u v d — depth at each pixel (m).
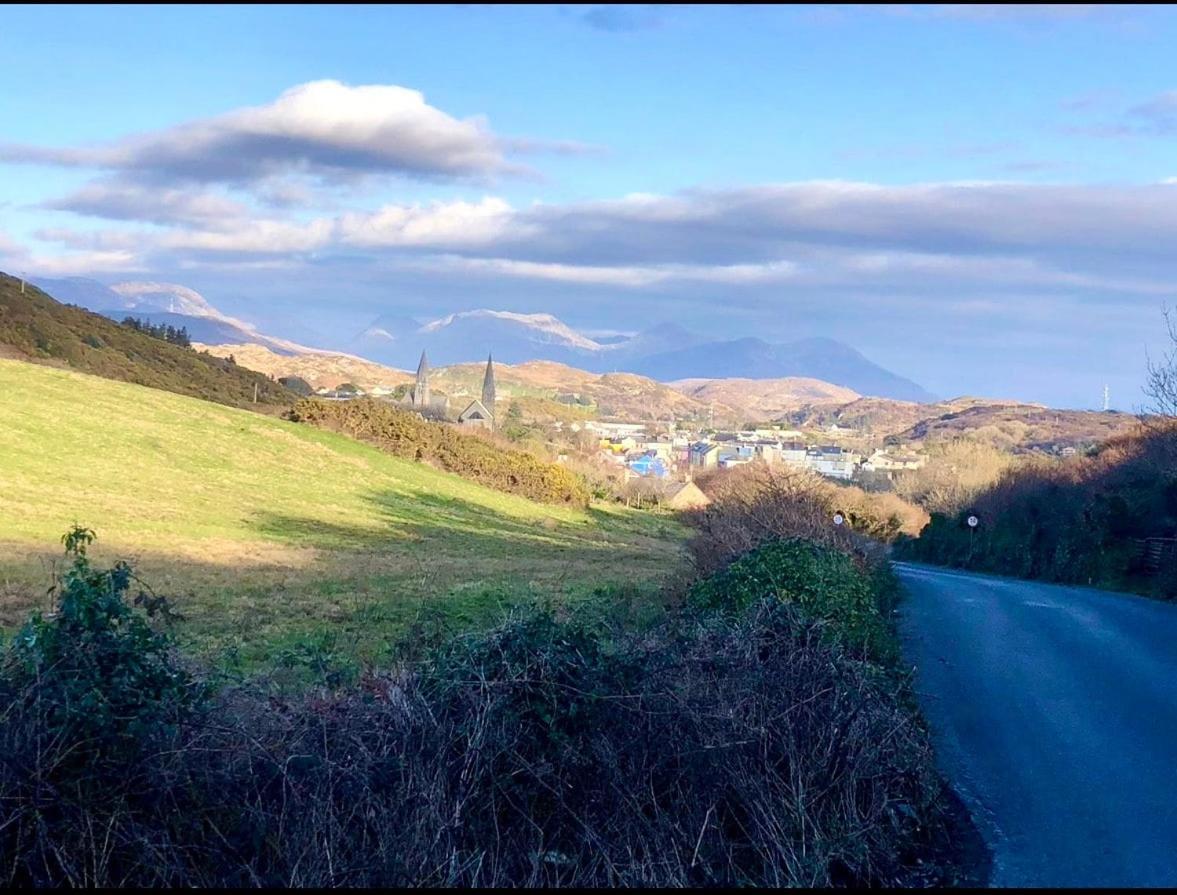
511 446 63.94
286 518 34.03
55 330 75.12
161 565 20.89
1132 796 7.20
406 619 14.66
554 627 5.94
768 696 5.92
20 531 22.69
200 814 4.59
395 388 147.50
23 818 4.30
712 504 27.20
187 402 50.12
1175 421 29.08
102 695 4.51
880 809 5.80
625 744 5.50
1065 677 11.73
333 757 4.95
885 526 35.88
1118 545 30.59
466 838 5.03
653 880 4.92
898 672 9.50
